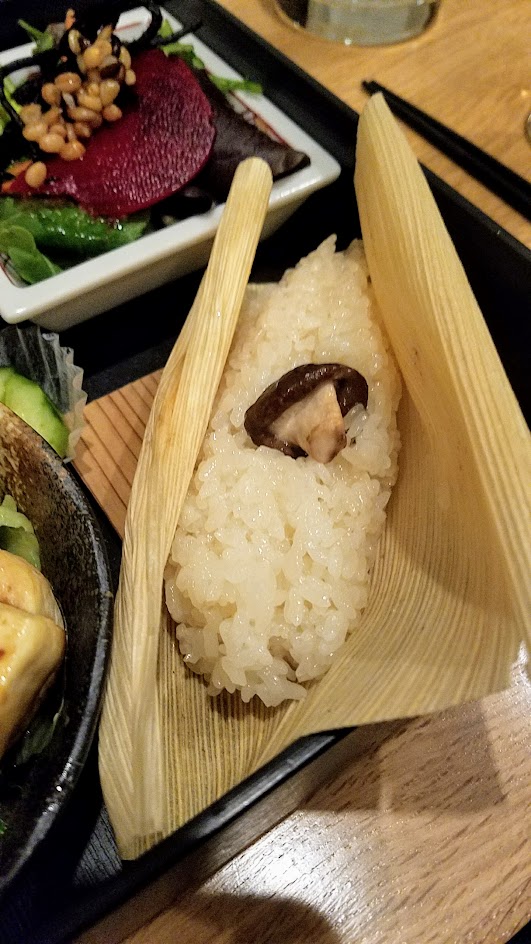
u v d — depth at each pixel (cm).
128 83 21
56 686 11
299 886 13
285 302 17
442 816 14
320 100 21
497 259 18
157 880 12
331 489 15
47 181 20
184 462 14
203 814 12
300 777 13
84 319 21
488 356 13
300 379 15
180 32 22
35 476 12
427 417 15
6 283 18
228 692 15
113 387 20
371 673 14
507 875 13
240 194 16
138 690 12
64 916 12
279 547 15
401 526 16
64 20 24
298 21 23
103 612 11
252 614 14
